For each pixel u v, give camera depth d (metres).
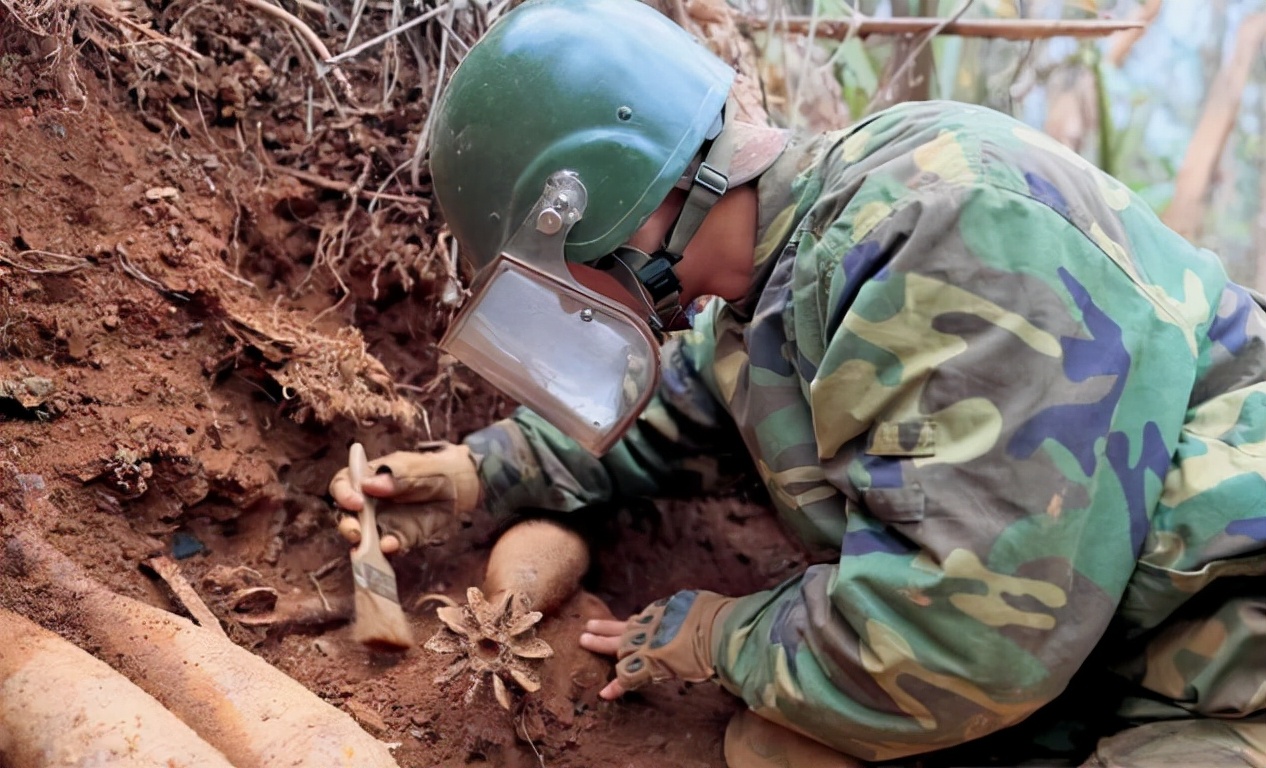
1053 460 0.84
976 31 1.91
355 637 1.09
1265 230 2.40
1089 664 1.03
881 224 0.90
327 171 1.37
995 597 0.85
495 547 1.22
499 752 1.03
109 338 1.10
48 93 1.15
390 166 1.40
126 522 1.05
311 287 1.35
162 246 1.15
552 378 1.01
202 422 1.12
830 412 0.93
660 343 1.07
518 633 1.02
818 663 0.94
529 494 1.24
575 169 0.94
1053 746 1.04
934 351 0.88
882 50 2.14
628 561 1.38
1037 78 2.25
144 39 1.24
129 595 1.00
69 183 1.12
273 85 1.35
